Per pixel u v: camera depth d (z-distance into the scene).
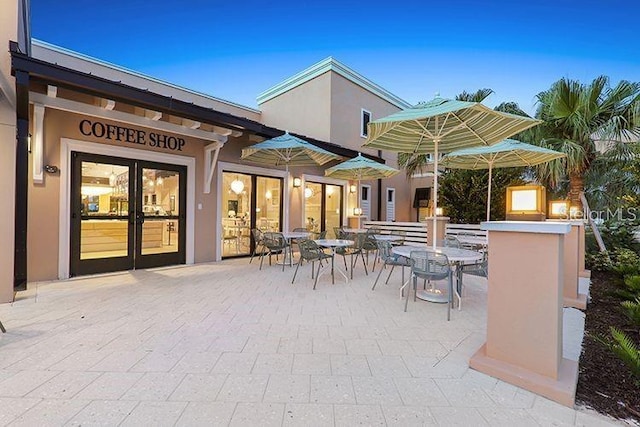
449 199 9.17
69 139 4.91
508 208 3.02
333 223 9.97
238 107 10.70
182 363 2.32
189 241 6.39
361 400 1.90
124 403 1.83
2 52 3.61
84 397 1.88
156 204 5.98
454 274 4.24
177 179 6.27
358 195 9.55
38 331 2.88
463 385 2.08
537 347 2.07
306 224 9.05
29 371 2.17
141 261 5.82
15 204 3.98
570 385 1.93
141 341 2.69
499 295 2.25
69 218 4.93
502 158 6.10
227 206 7.20
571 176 6.46
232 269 6.02
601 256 6.11
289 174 8.57
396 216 12.81
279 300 4.01
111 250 5.47
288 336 2.87
